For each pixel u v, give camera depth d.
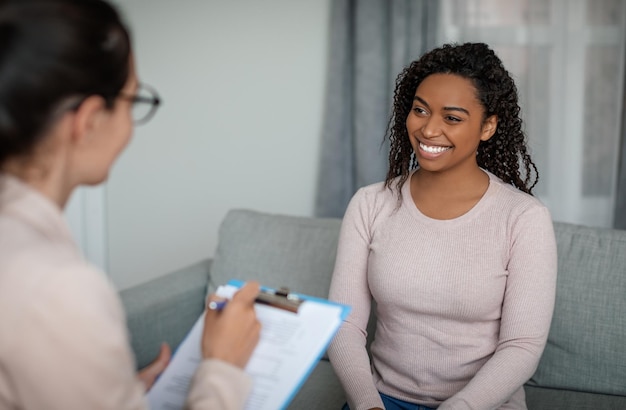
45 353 0.66
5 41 0.67
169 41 2.90
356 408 1.32
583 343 1.60
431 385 1.41
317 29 2.75
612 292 1.60
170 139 2.99
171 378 0.95
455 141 1.35
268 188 2.94
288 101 2.84
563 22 2.53
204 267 2.02
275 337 0.94
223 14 2.84
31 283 0.66
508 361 1.31
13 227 0.70
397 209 1.48
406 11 2.49
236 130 2.92
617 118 2.54
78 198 3.08
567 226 1.72
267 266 1.88
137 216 3.10
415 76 1.45
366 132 2.60
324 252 1.85
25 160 0.72
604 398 1.58
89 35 0.71
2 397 0.70
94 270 0.71
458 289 1.36
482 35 2.57
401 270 1.40
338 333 1.45
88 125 0.75
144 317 1.71
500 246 1.37
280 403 0.87
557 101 2.57
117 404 0.70
